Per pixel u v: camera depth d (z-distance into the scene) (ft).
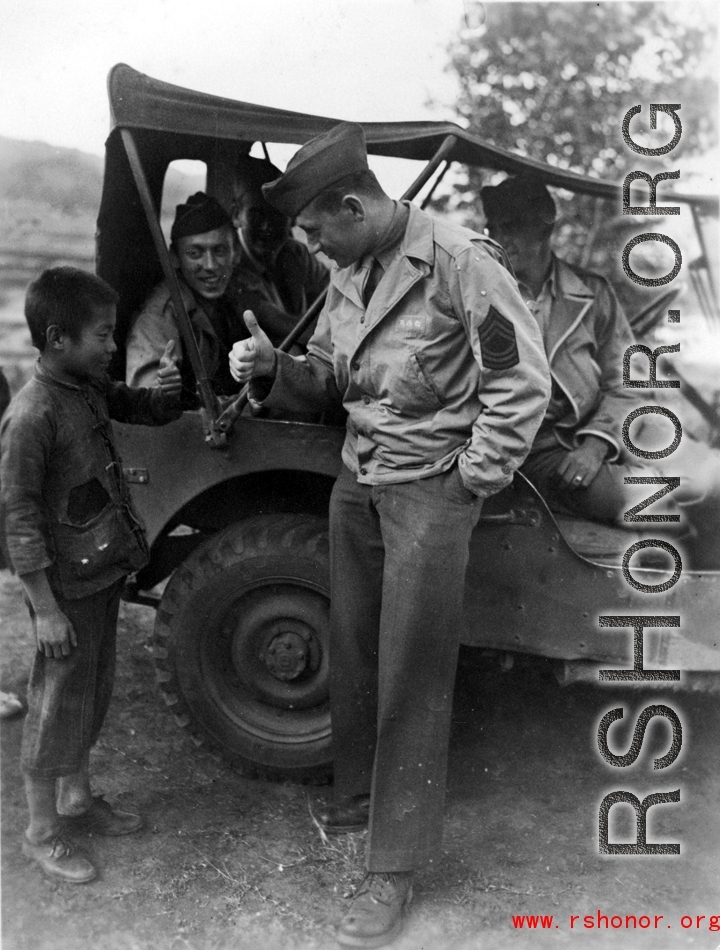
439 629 6.16
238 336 8.23
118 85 6.74
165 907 6.59
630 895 6.79
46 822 6.77
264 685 7.76
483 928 6.47
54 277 6.12
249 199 8.18
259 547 7.39
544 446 8.48
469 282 5.66
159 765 8.17
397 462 6.20
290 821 7.47
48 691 6.50
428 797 6.39
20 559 6.08
